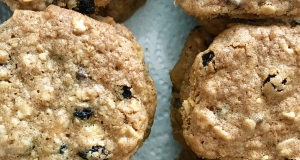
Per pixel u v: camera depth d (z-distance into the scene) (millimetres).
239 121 123
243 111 123
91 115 121
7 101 119
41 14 124
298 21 130
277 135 123
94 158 119
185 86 141
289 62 123
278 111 123
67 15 124
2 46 121
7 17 153
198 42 145
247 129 122
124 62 124
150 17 157
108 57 124
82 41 123
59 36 122
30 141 118
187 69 144
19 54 121
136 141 122
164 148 153
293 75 123
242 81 123
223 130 122
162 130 154
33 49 121
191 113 127
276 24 129
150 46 157
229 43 125
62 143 119
